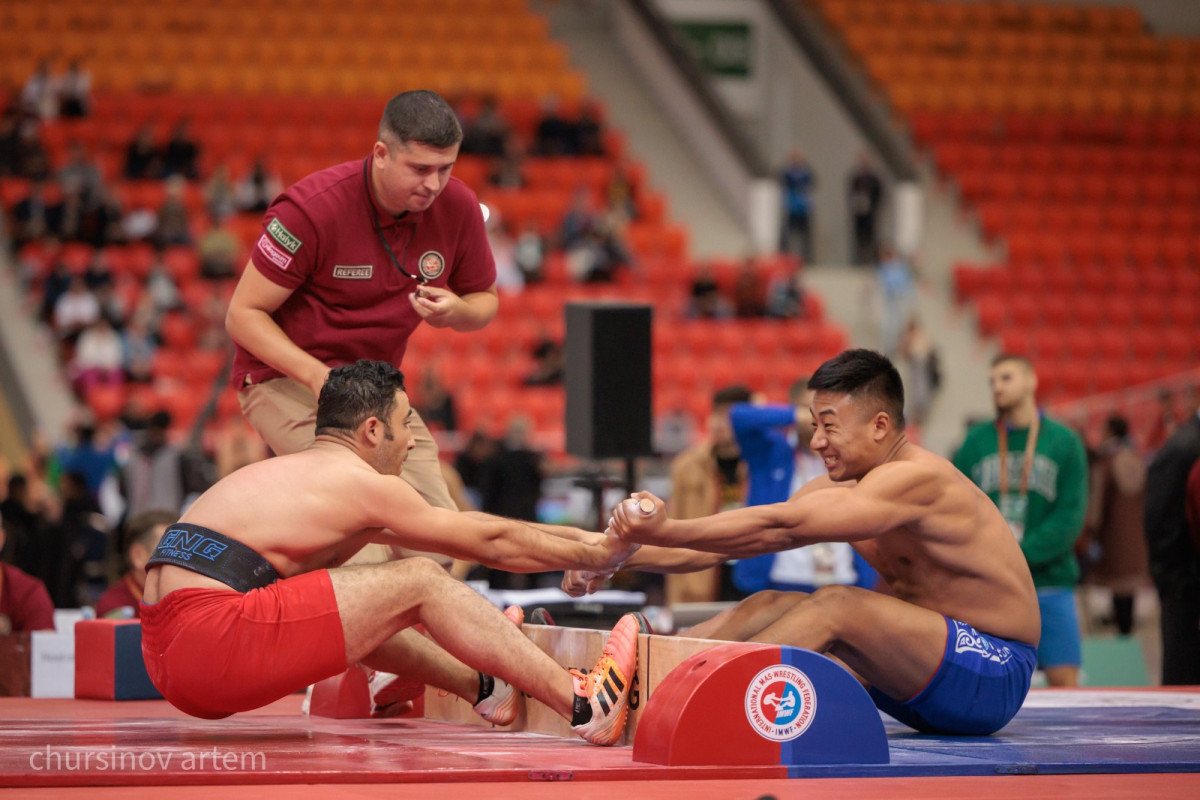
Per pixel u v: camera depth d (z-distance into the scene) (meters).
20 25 26.30
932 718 5.07
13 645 7.21
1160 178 27.86
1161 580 8.15
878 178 25.78
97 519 12.84
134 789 3.73
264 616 4.49
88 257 21.08
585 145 25.61
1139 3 32.09
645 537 4.59
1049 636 8.28
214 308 19.73
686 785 3.86
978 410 22.83
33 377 19.69
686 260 24.11
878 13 30.61
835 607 4.85
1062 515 8.16
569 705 4.62
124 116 24.56
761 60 29.72
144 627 4.70
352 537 4.77
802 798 3.63
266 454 13.09
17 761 4.09
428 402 16.91
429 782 3.87
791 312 22.88
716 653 4.23
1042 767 4.21
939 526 4.96
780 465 7.84
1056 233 26.33
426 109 5.12
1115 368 22.95
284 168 23.75
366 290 5.44
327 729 5.27
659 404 20.67
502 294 21.91
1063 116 28.92
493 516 4.77
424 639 5.20
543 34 29.00
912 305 23.53
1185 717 5.78
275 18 27.75
